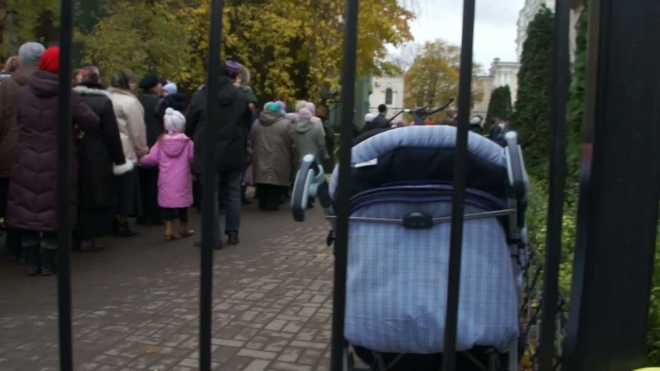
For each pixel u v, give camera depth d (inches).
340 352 63.5
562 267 133.3
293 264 225.3
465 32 58.9
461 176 61.2
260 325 158.1
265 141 358.3
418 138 85.6
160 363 133.7
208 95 61.2
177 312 167.6
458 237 62.0
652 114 58.8
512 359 91.6
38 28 425.4
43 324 156.3
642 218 59.7
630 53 58.2
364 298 83.4
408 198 82.0
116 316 163.6
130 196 265.3
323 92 652.1
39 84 190.1
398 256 82.7
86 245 241.8
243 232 292.7
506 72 1744.6
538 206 214.1
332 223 91.1
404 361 99.3
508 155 84.5
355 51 59.3
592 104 59.5
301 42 697.6
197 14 591.5
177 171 259.3
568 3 60.7
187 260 229.0
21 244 214.5
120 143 225.1
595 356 60.5
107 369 130.0
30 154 191.3
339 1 630.5
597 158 58.9
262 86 700.0
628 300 60.4
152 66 487.8
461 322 79.7
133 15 459.5
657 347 100.3
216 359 136.3
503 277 82.5
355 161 88.2
